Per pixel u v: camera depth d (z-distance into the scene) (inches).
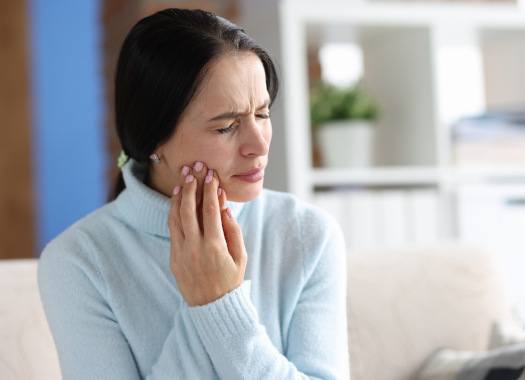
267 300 54.1
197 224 49.6
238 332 48.8
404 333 71.6
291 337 53.2
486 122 113.7
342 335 54.0
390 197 111.6
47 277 53.3
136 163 56.1
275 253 55.5
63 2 194.7
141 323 52.1
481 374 65.1
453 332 72.8
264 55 50.0
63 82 195.0
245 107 48.2
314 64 122.0
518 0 114.9
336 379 51.1
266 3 108.3
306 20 107.7
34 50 193.2
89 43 195.9
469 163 114.3
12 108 191.9
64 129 195.2
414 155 118.7
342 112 114.7
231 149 49.1
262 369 48.6
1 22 191.2
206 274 49.3
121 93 51.0
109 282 52.4
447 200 114.0
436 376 68.4
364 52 124.8
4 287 63.1
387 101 123.3
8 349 61.1
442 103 114.0
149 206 53.6
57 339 52.7
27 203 193.0
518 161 115.6
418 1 113.5
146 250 53.9
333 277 55.5
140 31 49.6
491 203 113.5
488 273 76.0
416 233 112.7
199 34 48.0
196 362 49.1
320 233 56.1
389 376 70.4
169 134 49.7
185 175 49.7
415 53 116.6
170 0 107.4
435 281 73.9
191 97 48.0
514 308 80.3
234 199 50.4
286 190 107.0
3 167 191.6
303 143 106.0
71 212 196.1
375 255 74.2
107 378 50.6
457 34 114.7
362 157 113.9
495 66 119.8
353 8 108.3
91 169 197.2
